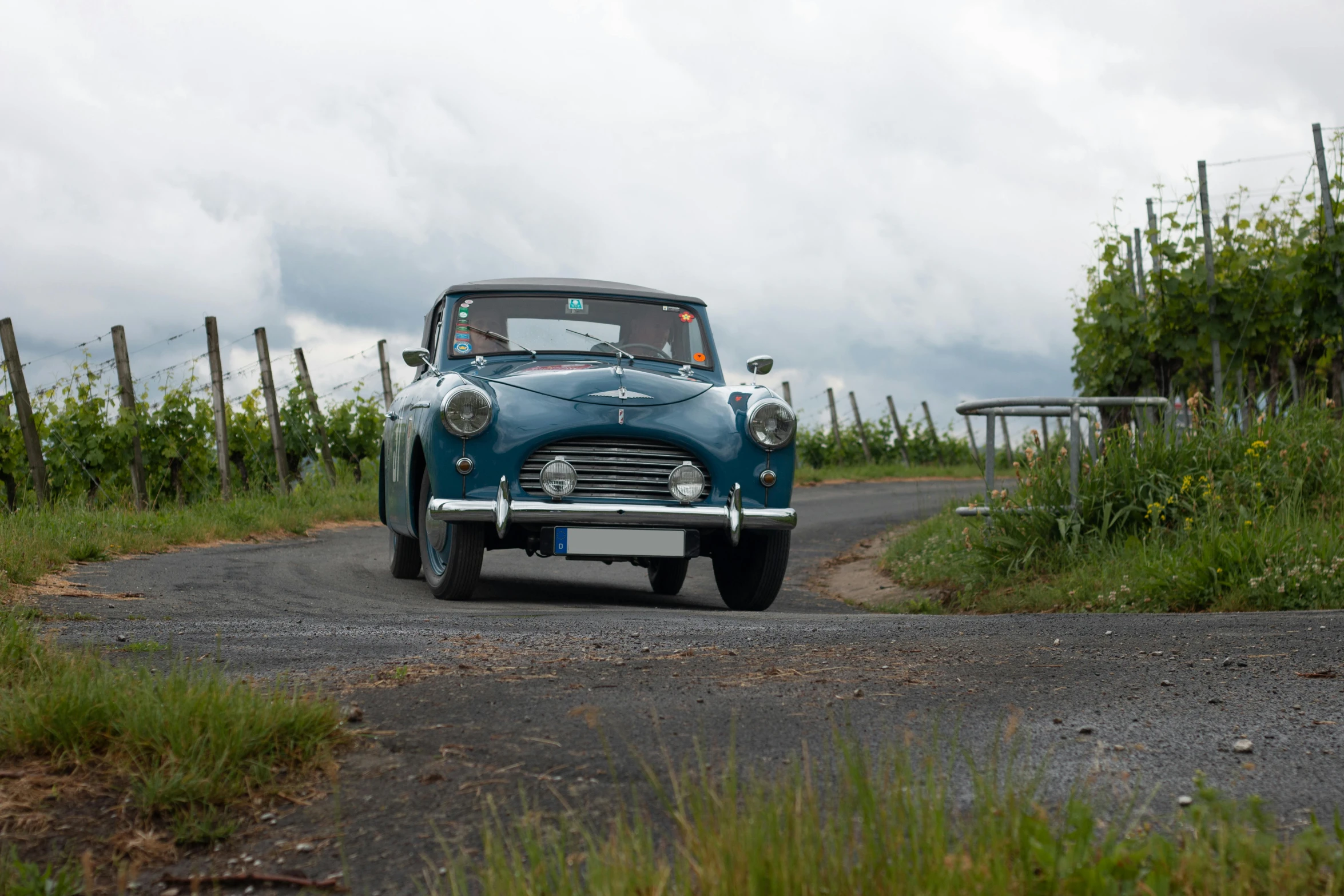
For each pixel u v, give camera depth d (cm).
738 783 212
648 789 215
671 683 305
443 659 345
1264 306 1122
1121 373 1250
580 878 167
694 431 564
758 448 572
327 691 295
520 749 241
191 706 237
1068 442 771
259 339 1445
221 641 382
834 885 150
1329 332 1090
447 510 548
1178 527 637
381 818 206
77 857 192
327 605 538
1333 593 513
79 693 245
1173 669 325
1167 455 671
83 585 574
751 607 625
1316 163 1069
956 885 147
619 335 666
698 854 157
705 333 680
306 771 229
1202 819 171
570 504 548
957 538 784
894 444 3247
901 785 179
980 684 305
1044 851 151
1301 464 673
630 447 560
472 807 209
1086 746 242
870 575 873
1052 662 339
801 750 237
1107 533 653
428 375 654
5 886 177
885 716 267
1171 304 1160
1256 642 370
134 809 211
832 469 2603
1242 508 602
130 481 1384
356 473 1858
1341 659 335
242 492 1420
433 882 179
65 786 219
